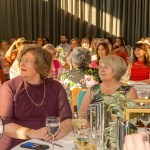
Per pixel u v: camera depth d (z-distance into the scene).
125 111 1.80
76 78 3.59
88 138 1.96
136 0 10.02
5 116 2.50
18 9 10.00
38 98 2.55
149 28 10.09
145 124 1.93
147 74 5.45
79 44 7.95
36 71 2.54
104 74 2.83
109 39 8.52
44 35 10.18
